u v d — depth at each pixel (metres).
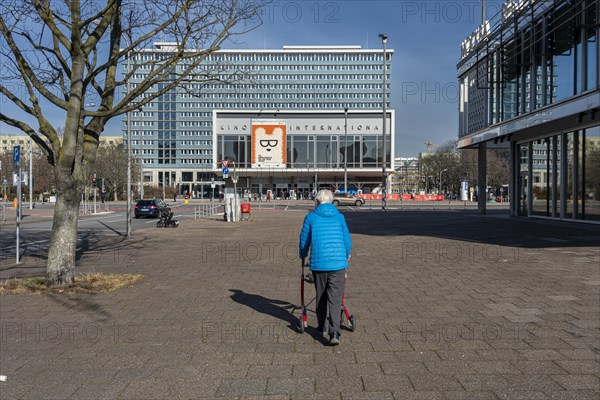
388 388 4.21
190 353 5.19
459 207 49.00
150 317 6.66
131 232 21.41
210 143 118.50
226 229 22.56
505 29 24.44
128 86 18.25
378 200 68.81
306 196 74.19
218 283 9.12
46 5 8.55
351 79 107.62
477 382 4.31
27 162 76.44
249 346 5.41
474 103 29.69
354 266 10.88
